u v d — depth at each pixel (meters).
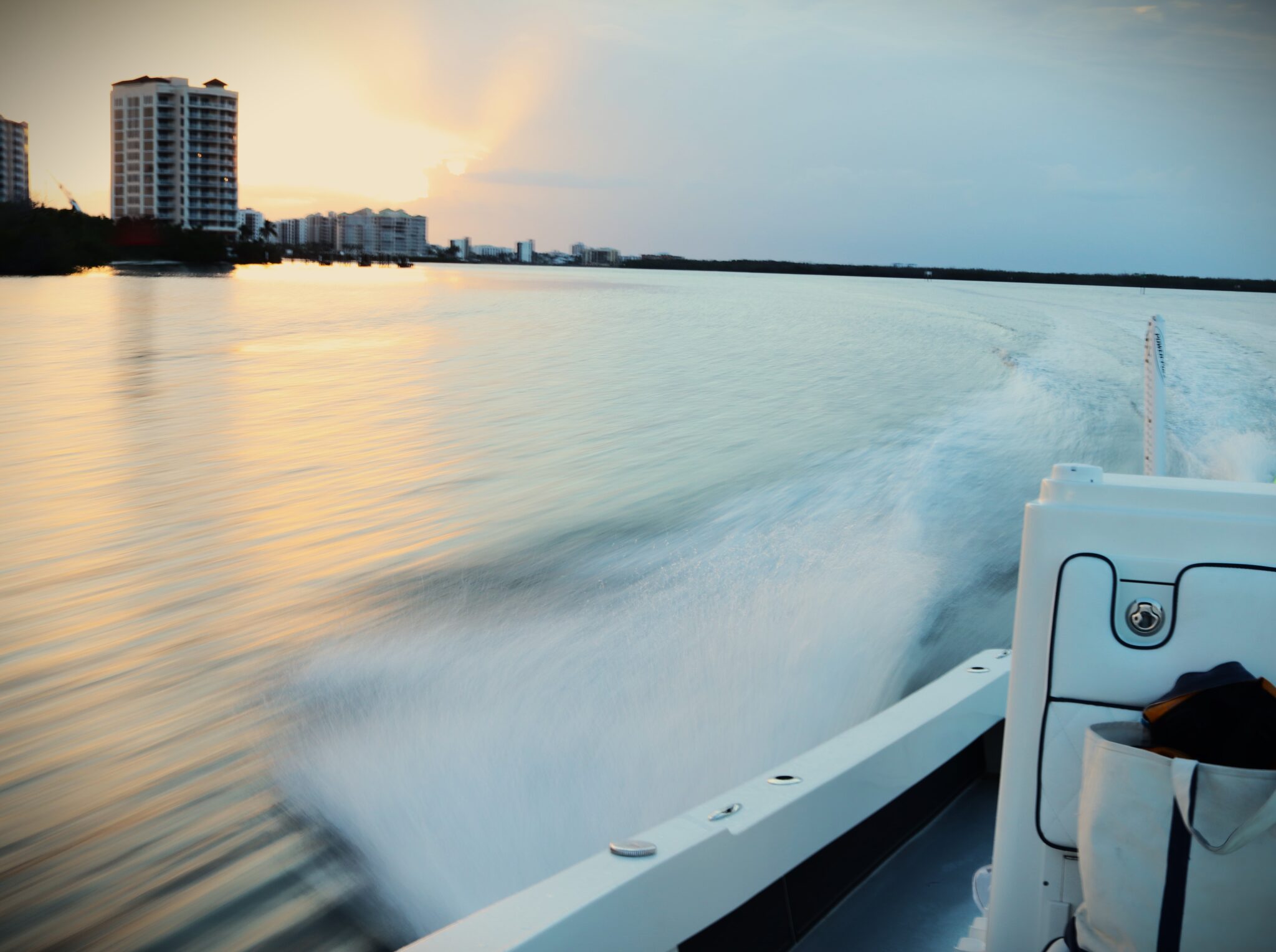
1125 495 1.04
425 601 6.27
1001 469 11.23
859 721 4.30
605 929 1.13
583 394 19.02
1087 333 27.89
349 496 10.36
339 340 28.03
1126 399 16.28
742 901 1.38
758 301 45.34
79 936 2.76
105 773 3.87
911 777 1.85
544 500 9.95
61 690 4.98
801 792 1.53
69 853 3.22
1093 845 0.95
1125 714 1.01
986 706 2.18
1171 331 24.02
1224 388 16.11
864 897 1.75
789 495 9.88
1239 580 0.98
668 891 1.23
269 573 7.29
